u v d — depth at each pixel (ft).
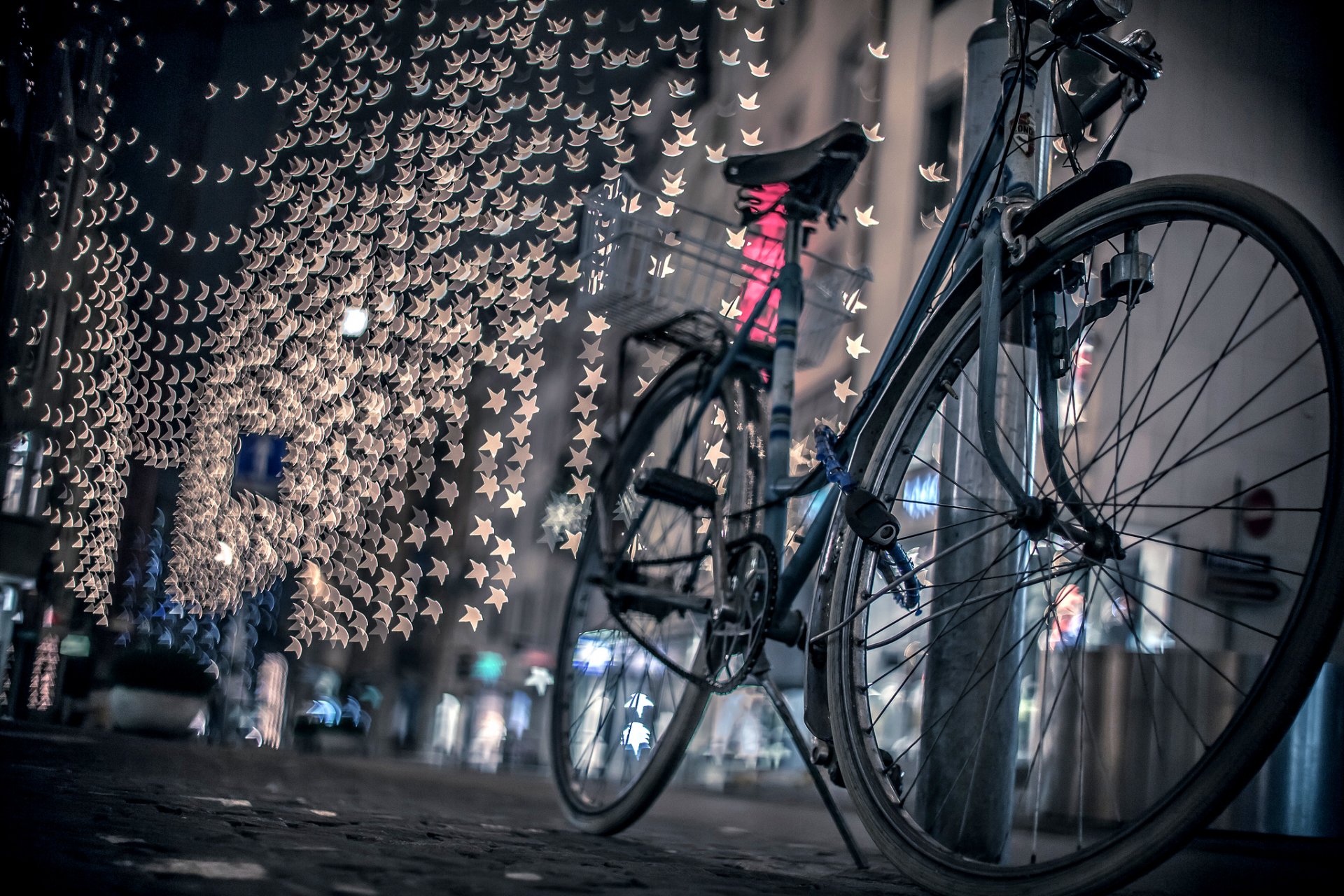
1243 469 10.52
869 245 33.27
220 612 32.14
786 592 8.71
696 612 9.95
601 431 11.71
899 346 7.59
